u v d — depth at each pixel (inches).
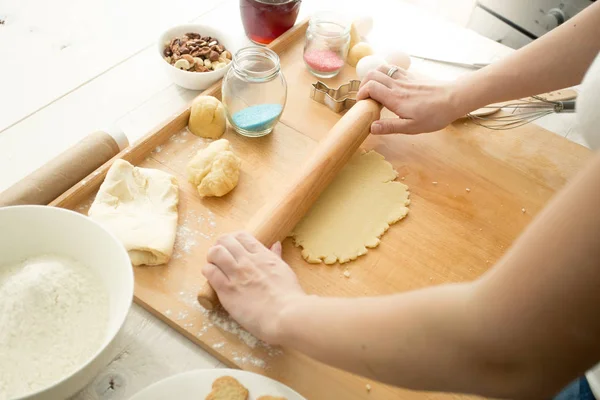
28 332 21.2
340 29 41.1
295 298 23.0
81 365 20.3
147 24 45.1
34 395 17.8
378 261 30.0
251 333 24.7
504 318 14.2
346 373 24.8
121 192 29.5
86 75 39.1
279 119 36.7
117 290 22.7
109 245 23.1
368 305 18.5
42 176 28.9
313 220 31.4
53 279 22.7
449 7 70.1
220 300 25.1
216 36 40.6
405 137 37.9
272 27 42.6
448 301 15.9
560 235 13.3
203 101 34.8
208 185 30.8
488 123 39.8
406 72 38.5
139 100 37.9
